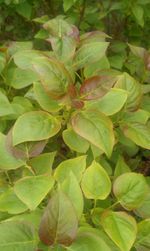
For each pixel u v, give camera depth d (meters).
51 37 0.53
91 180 0.40
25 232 0.35
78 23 0.75
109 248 0.35
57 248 0.36
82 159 0.42
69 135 0.46
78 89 0.47
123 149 0.55
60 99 0.43
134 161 0.62
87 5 0.80
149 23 0.85
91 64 0.54
